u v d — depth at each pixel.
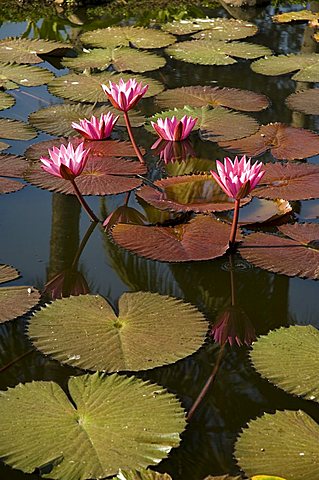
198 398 2.05
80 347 2.18
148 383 2.04
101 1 6.09
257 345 2.21
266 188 3.16
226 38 5.18
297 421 1.89
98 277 2.65
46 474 1.71
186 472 1.80
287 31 5.47
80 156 2.80
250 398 2.06
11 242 2.87
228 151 3.56
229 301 2.53
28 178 3.25
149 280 2.62
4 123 3.79
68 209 3.07
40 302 2.49
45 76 4.47
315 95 4.21
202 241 2.79
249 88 4.43
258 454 1.78
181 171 3.36
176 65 4.82
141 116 3.96
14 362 2.18
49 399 1.95
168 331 2.27
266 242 2.80
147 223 2.95
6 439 1.80
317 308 2.51
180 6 6.09
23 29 5.47
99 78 4.40
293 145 3.57
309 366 2.12
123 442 1.81
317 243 2.78
